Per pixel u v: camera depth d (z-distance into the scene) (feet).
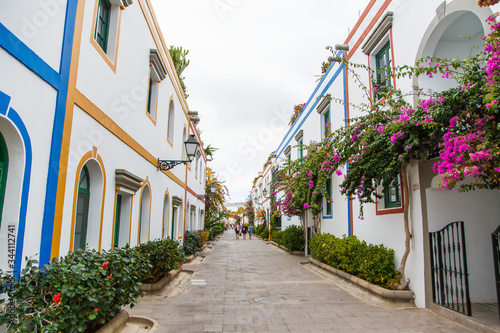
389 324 16.46
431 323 16.52
